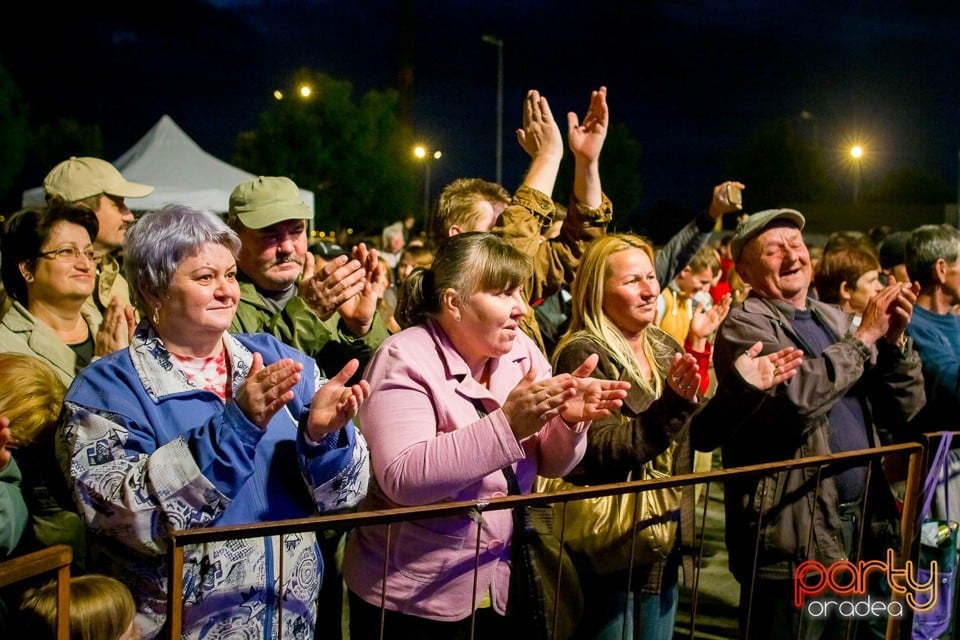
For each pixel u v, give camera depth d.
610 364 2.83
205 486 1.91
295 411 2.28
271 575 2.12
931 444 3.04
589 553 2.71
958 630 3.35
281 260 3.15
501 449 2.17
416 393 2.33
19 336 2.79
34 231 2.83
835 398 2.89
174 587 1.85
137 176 11.54
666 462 2.85
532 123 3.73
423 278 2.49
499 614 2.40
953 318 3.72
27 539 2.36
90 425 1.98
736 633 4.05
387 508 2.41
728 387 2.76
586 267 2.99
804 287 3.30
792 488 2.92
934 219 32.59
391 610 2.37
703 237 4.42
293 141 37.00
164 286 2.09
